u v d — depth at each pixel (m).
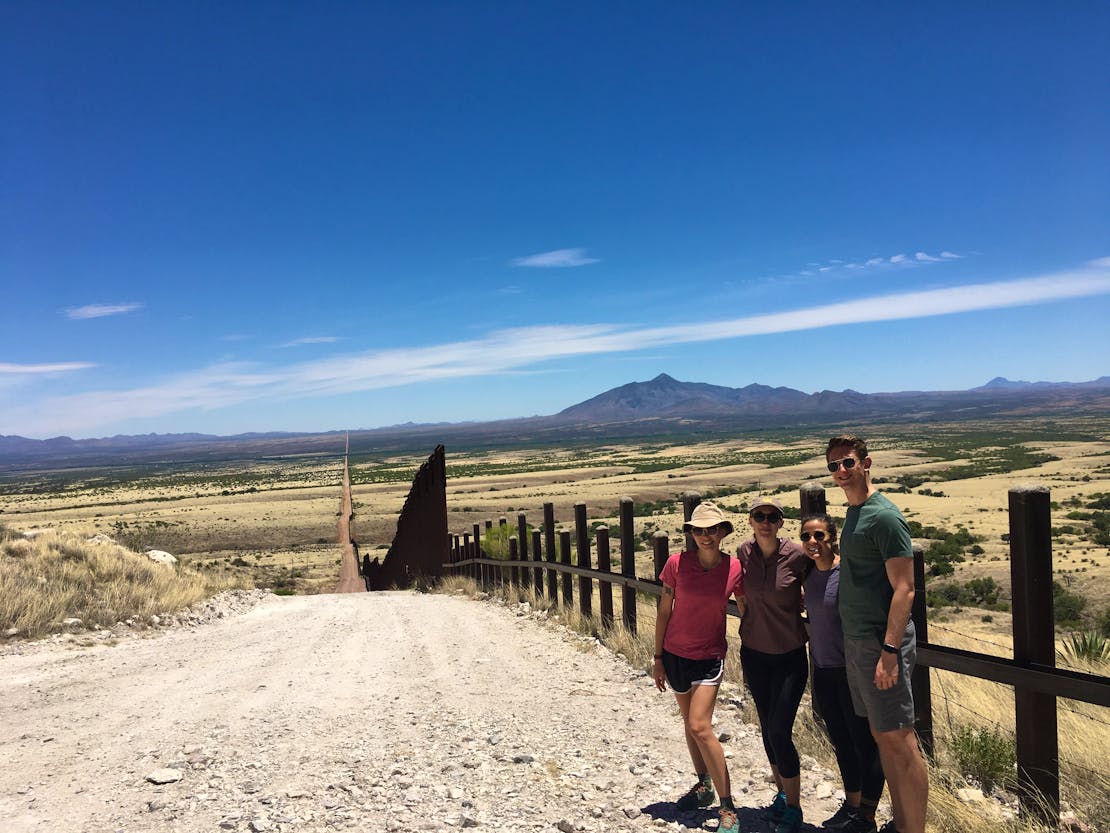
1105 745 5.28
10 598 11.56
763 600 4.40
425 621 13.42
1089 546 45.44
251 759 5.45
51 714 6.98
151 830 4.20
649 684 7.59
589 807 4.55
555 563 12.53
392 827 4.20
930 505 78.38
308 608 17.30
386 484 187.88
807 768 5.25
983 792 4.67
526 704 7.05
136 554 17.75
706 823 4.34
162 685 8.21
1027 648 4.12
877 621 3.83
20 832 4.22
